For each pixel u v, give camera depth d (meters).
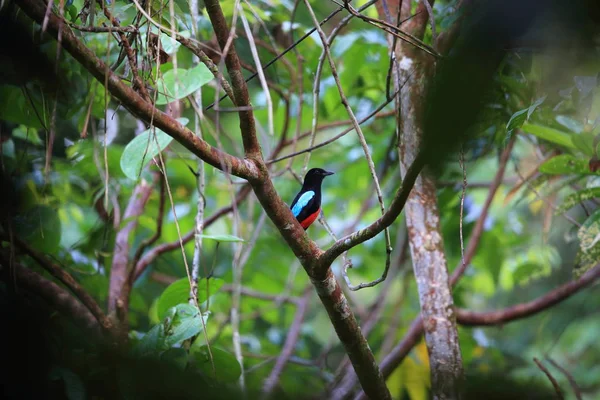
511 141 12.13
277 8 13.28
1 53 5.59
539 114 9.47
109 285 11.07
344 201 17.62
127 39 6.82
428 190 9.23
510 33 2.09
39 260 8.30
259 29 13.62
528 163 14.99
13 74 6.32
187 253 15.38
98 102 9.52
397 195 5.72
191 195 15.87
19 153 10.94
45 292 8.27
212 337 14.45
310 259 6.98
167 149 11.72
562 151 11.34
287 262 17.22
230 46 6.27
